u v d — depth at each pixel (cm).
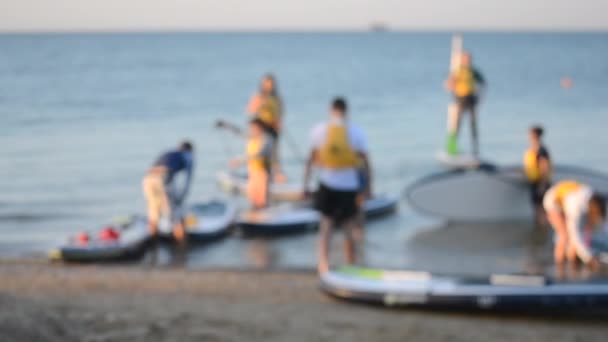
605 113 5119
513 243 2039
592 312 1370
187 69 10850
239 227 2198
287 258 1939
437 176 2270
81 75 9319
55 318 988
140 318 1188
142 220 2217
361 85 8150
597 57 14550
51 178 3023
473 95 3491
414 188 2258
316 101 6359
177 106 5919
